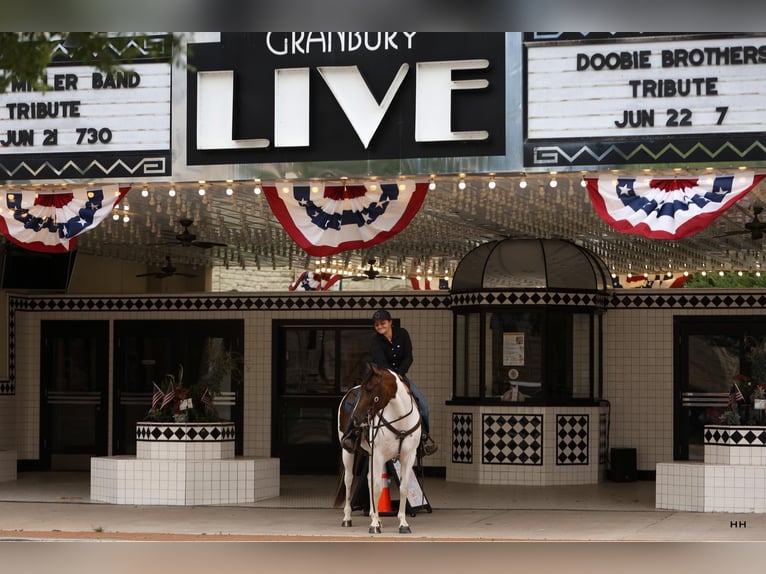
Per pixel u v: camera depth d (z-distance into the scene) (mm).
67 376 22453
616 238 21734
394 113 14273
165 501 16188
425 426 14070
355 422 12750
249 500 16453
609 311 20688
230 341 22000
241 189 15578
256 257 25500
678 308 20516
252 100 14617
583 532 13367
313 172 14406
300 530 13484
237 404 21812
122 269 25359
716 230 20406
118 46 14875
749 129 13477
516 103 13977
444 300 21062
